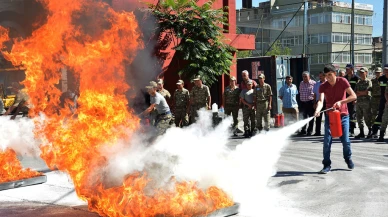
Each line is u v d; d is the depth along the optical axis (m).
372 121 12.81
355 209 5.55
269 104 13.70
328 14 80.31
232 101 14.14
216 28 15.96
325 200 6.01
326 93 7.91
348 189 6.66
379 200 5.98
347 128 7.98
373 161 9.06
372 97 12.81
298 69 19.91
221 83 18.88
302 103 14.24
